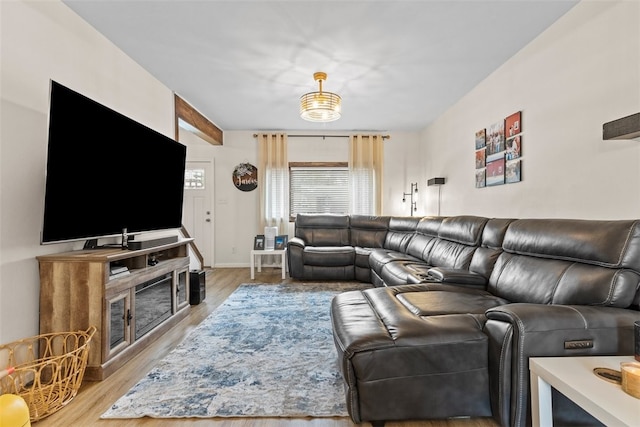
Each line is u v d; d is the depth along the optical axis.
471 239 2.83
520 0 2.25
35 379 1.55
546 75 2.63
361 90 3.89
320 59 3.08
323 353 2.28
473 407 1.51
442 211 4.91
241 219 5.81
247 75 3.43
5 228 1.84
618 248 1.56
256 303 3.53
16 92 1.91
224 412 1.61
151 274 2.54
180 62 3.12
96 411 1.63
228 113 4.78
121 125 2.46
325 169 5.95
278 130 5.79
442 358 1.50
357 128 5.70
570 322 1.39
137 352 2.30
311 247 4.90
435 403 1.50
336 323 1.83
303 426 1.52
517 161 3.02
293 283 4.53
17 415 1.27
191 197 5.80
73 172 2.02
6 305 1.83
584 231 1.75
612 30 2.04
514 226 2.31
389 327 1.62
